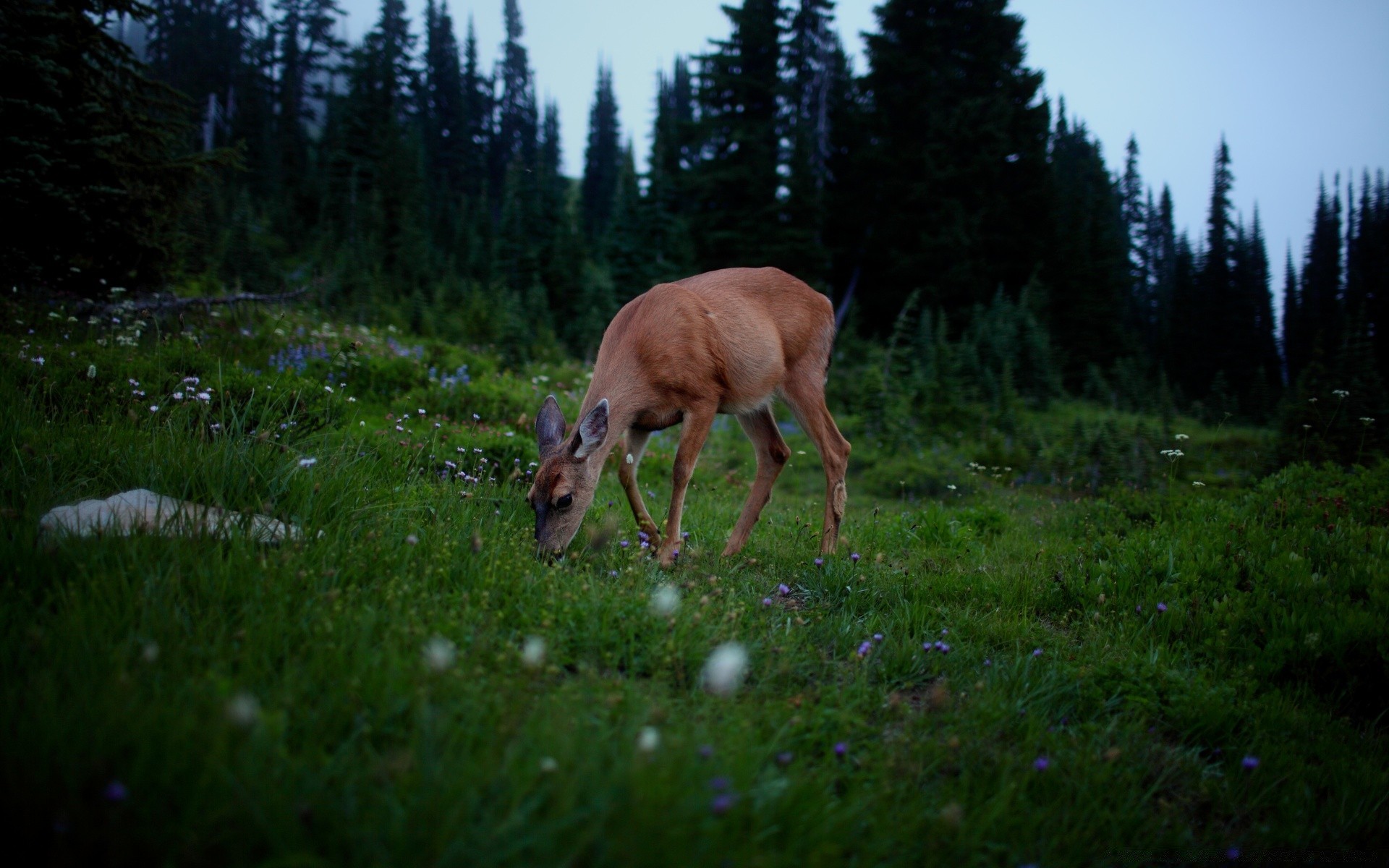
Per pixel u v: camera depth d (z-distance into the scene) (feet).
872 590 14.89
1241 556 16.38
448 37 284.61
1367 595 14.61
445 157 225.97
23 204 25.86
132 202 29.43
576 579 12.64
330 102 204.85
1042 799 9.00
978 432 54.49
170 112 32.30
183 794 6.04
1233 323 127.44
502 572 12.23
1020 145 112.78
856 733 9.49
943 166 106.52
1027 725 10.43
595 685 9.27
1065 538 21.11
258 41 244.01
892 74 112.37
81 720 6.67
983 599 15.39
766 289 18.43
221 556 10.64
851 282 110.83
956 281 98.58
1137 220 229.25
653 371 16.42
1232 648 13.33
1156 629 14.10
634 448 17.57
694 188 108.58
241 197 106.01
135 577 9.73
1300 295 165.99
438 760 6.87
